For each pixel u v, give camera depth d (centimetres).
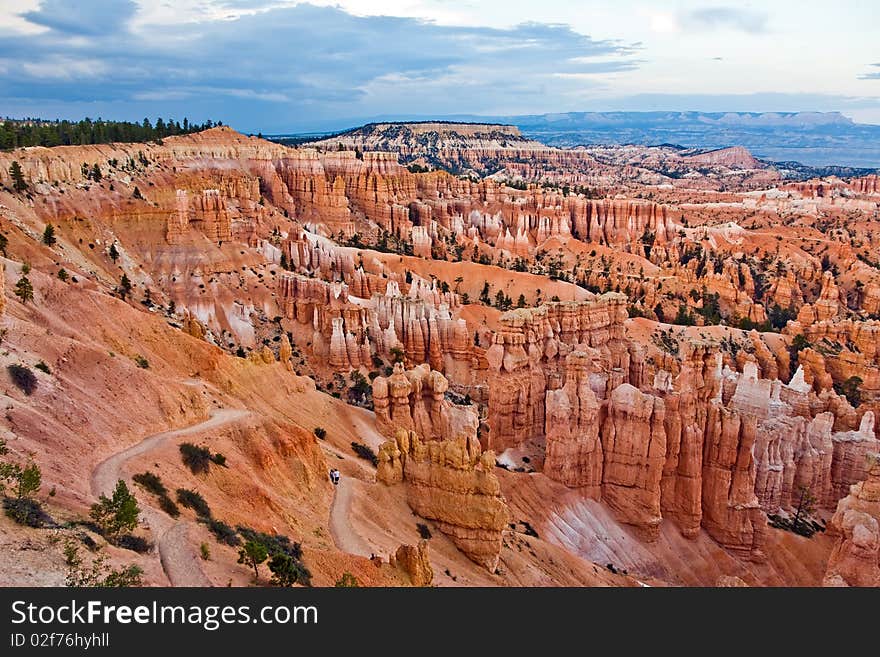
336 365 11856
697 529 7694
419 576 4525
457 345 12925
